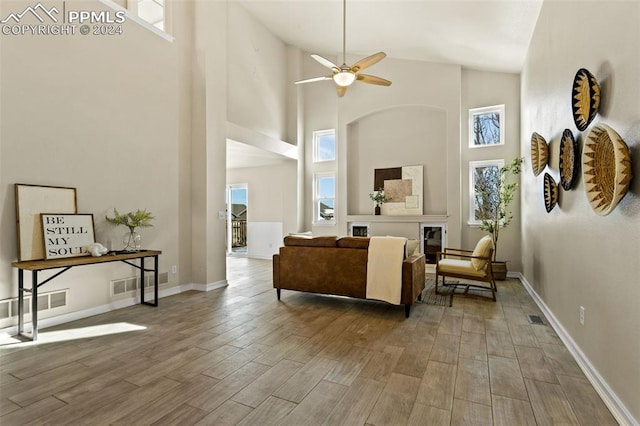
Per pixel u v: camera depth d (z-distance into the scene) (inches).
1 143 118.0
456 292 188.1
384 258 146.9
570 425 70.3
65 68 136.4
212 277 198.1
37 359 101.6
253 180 344.5
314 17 233.5
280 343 114.8
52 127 132.0
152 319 140.9
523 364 98.7
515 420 71.8
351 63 294.8
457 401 79.1
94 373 92.8
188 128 196.5
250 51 270.5
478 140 255.3
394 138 282.4
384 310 154.1
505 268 221.1
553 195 127.6
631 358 68.4
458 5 165.8
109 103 152.8
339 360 101.5
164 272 180.5
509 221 235.0
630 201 70.0
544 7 146.6
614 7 78.0
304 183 325.4
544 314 146.7
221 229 205.3
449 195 252.4
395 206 278.8
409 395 81.8
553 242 132.9
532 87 180.2
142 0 211.3
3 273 118.9
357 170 296.0
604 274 82.5
